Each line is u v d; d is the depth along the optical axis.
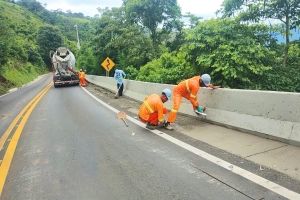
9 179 5.82
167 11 39.34
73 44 114.12
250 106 7.59
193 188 4.80
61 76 35.34
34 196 5.00
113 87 24.69
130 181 5.28
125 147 7.37
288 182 4.68
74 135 9.08
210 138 7.56
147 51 36.91
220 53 16.69
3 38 35.91
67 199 4.79
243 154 6.12
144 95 15.39
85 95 22.80
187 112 10.50
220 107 8.77
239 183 4.81
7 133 10.16
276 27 18.02
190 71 20.52
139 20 40.50
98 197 4.77
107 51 43.81
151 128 9.09
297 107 6.31
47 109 15.99
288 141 6.33
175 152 6.66
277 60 18.14
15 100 23.52
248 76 17.12
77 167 6.19
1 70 40.81
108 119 11.42
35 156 7.16
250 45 16.50
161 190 4.83
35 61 90.62
